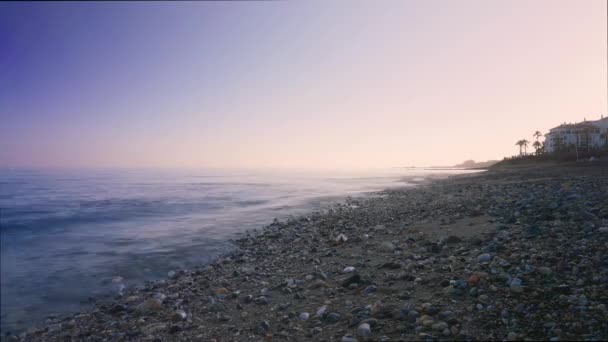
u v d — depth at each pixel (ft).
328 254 33.06
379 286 20.98
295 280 25.57
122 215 67.77
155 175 306.76
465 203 55.83
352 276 22.72
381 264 26.25
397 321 15.69
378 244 34.17
